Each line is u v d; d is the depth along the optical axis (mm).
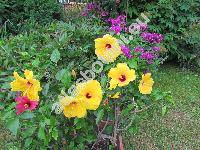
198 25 2217
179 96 1912
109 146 1128
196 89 2018
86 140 1059
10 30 2303
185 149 1437
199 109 1765
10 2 2320
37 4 2311
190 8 2268
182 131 1562
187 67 2334
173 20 2283
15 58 1104
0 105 1012
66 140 1027
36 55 1053
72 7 2566
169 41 2270
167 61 2416
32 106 851
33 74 953
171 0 2242
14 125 838
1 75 1066
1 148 1414
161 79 2145
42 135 864
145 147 1435
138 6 2268
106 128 1108
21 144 1026
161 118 1652
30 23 2213
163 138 1504
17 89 865
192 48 2271
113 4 2229
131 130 1122
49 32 1265
